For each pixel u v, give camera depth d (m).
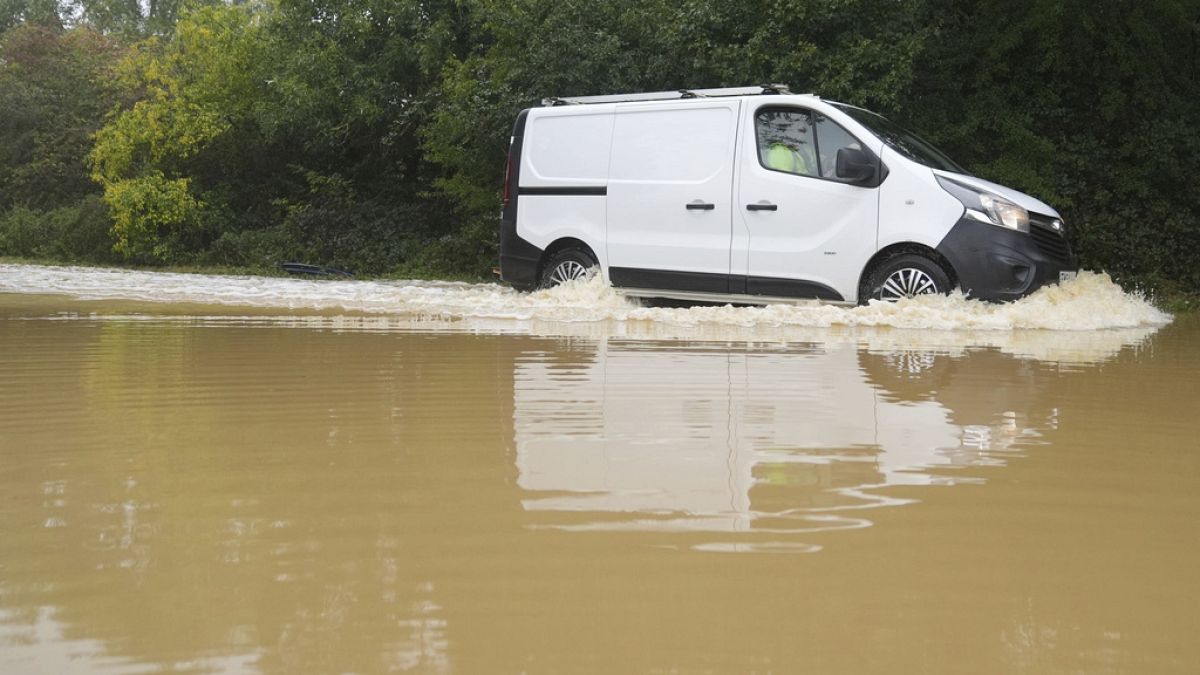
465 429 3.44
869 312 8.12
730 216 9.13
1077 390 4.60
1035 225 8.51
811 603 1.80
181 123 22.02
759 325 7.95
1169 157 16.22
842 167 8.56
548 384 4.54
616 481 2.69
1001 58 16.53
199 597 1.82
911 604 1.81
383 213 20.27
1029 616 1.76
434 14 19.48
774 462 2.94
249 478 2.74
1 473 2.80
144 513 2.38
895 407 3.99
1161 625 1.73
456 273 18.08
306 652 1.58
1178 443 3.36
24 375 4.86
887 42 13.92
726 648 1.61
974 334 7.48
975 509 2.45
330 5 19.84
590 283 9.76
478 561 2.01
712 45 14.23
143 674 1.50
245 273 18.27
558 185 10.02
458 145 17.41
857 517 2.36
